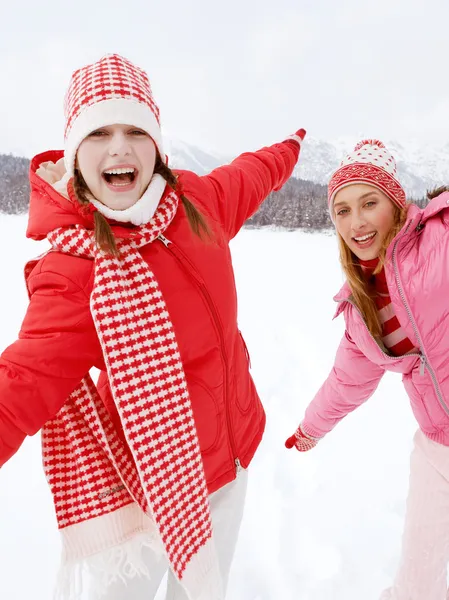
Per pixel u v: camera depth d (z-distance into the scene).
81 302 1.12
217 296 1.36
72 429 1.30
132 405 1.17
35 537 2.33
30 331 1.10
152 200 1.19
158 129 1.25
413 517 1.66
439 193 1.55
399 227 1.50
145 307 1.19
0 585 2.04
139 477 1.21
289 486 2.66
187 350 1.33
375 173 1.49
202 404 1.39
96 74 1.19
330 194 1.57
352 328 1.64
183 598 1.54
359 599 1.98
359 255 1.55
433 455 1.61
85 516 1.32
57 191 1.17
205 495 1.31
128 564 1.43
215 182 1.65
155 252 1.26
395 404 3.45
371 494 2.55
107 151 1.15
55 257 1.16
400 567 1.71
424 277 1.41
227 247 1.50
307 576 2.09
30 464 2.91
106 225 1.11
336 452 2.92
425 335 1.46
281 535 2.32
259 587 2.05
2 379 1.04
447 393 1.51
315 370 4.11
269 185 1.94
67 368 1.11
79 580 1.32
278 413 3.41
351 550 2.21
